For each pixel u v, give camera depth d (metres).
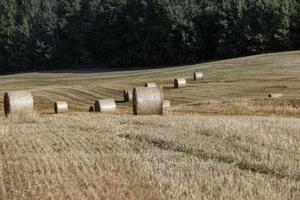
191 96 61.66
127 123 27.33
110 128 25.16
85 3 168.62
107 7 164.50
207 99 57.91
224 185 14.07
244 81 71.25
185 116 32.28
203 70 94.62
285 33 130.38
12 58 171.62
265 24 132.50
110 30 163.50
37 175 16.03
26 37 171.00
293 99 47.94
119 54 161.50
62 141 22.05
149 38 152.75
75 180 15.22
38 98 71.81
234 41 137.50
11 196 14.14
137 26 156.38
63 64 169.75
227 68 92.25
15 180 15.70
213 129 22.38
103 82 99.00
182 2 150.38
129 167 16.52
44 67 170.88
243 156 17.33
